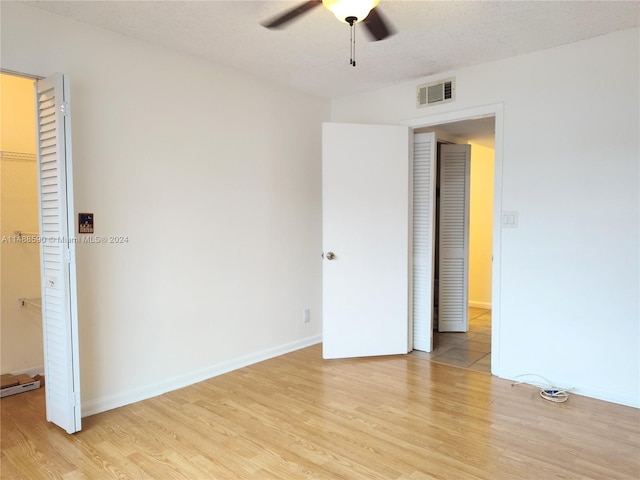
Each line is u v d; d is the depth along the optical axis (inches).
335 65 128.5
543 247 118.0
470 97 130.4
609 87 106.7
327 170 141.3
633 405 105.8
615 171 106.7
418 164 152.3
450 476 77.4
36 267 133.4
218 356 130.2
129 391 110.2
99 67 102.7
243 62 126.2
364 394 114.3
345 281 143.5
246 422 98.6
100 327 104.5
